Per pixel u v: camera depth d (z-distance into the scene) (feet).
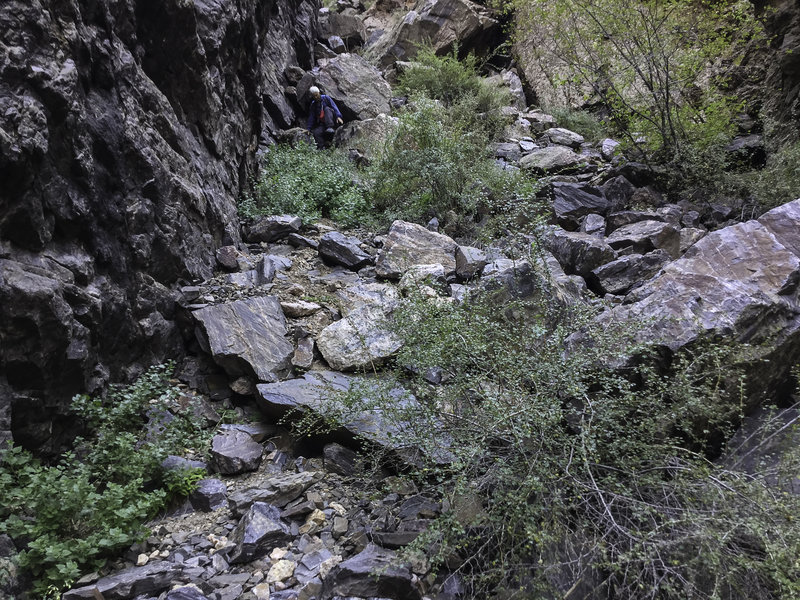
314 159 27.32
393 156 24.95
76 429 12.21
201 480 11.69
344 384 13.61
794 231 12.75
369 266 19.74
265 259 19.06
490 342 10.62
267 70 33.73
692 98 29.55
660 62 24.93
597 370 10.53
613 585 8.39
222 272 18.90
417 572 8.90
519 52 44.91
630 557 7.65
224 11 20.79
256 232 21.53
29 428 10.97
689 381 9.61
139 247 14.60
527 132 35.53
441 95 38.73
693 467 8.88
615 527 8.29
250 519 10.25
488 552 8.86
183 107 19.06
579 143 34.22
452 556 9.20
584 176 26.30
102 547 9.78
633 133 26.55
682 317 10.86
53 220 11.91
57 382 11.55
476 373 10.68
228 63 22.11
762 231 12.31
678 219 21.30
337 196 24.93
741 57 29.73
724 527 8.13
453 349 10.55
